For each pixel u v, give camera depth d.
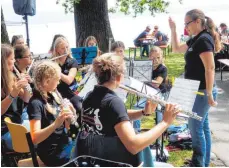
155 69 4.63
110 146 2.19
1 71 3.23
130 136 2.10
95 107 2.21
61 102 2.92
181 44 3.82
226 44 9.28
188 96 3.01
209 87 3.26
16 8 6.57
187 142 4.33
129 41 16.48
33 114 2.72
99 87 2.25
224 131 4.97
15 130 2.65
